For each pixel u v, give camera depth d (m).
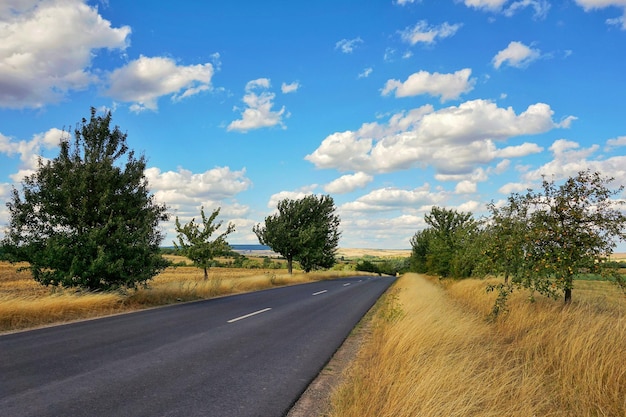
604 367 5.09
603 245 8.17
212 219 23.58
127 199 14.26
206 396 4.92
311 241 36.34
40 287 23.81
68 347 7.31
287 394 5.09
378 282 33.78
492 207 10.11
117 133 14.57
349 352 7.70
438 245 28.11
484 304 12.19
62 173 13.16
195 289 17.89
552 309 8.92
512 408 4.02
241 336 8.80
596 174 8.48
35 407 4.37
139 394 4.90
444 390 4.19
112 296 12.59
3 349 7.09
